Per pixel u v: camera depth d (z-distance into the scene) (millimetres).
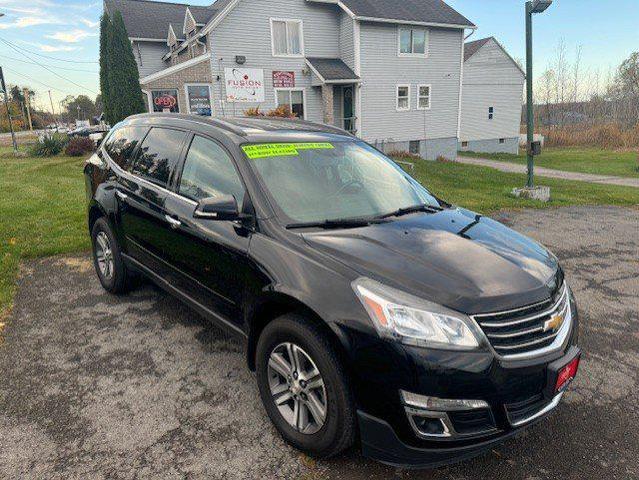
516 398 2250
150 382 3221
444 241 2773
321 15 23062
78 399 3014
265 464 2488
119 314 4281
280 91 22719
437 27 25016
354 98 23688
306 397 2490
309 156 3422
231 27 20953
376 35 23172
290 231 2746
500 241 2934
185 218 3326
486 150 36562
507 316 2266
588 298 5062
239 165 3115
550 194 12875
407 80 24812
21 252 5879
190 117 3877
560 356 2391
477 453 2279
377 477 2420
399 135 25328
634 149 37312
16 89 91000
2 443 2592
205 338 3850
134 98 23328
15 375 3277
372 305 2211
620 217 9578
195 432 2725
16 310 4348
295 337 2441
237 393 3111
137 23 29172
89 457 2506
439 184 14750
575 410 3053
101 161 4730
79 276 5254
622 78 52812
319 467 2475
